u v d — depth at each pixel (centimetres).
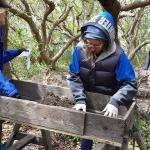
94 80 170
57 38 620
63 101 174
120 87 164
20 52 196
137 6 318
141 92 370
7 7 171
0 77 163
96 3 580
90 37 153
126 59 163
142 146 176
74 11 564
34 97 189
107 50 162
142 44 505
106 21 154
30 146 244
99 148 148
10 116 153
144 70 393
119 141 135
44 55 477
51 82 406
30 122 149
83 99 166
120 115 165
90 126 138
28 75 385
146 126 270
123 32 592
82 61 169
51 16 600
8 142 202
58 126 144
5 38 242
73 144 249
